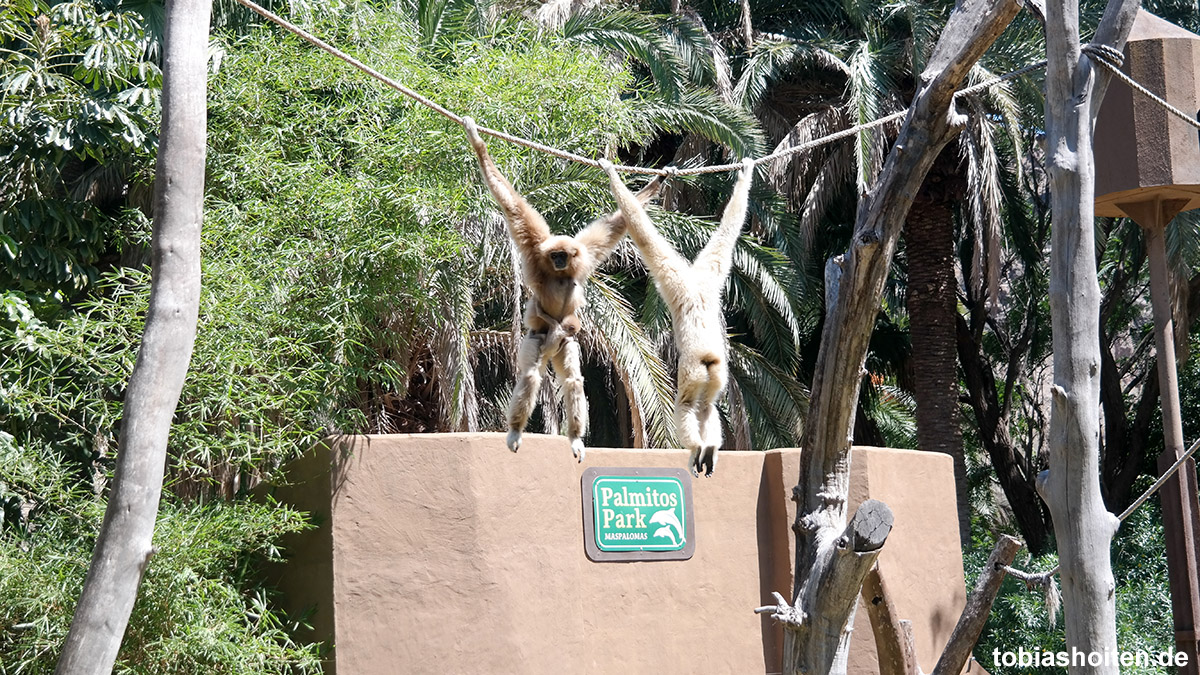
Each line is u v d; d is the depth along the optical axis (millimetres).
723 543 13039
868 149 18203
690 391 6773
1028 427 31250
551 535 11664
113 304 10836
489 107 12609
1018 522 27891
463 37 15898
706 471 6691
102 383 11242
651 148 21516
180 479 11633
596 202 14336
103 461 12633
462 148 12359
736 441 17969
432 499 11055
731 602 12922
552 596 11516
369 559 10766
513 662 11016
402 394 13016
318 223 11742
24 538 11008
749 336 21719
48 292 12742
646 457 12719
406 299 12281
